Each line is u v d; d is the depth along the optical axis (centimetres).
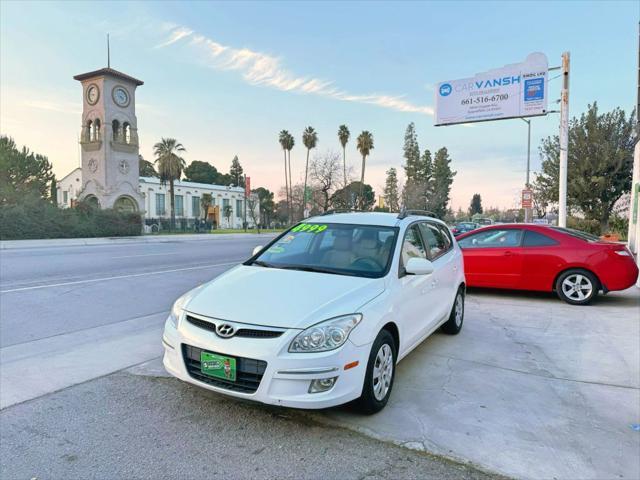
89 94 4384
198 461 280
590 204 2395
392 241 429
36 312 682
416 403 370
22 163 4800
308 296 338
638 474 276
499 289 934
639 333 588
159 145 5122
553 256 779
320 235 462
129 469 271
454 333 576
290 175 6462
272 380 296
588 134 2328
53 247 2069
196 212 7806
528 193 2016
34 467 273
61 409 350
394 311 370
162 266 1273
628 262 745
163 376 419
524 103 1864
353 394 313
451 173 7706
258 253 467
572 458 292
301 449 295
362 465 278
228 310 328
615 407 369
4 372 430
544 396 389
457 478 267
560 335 579
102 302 757
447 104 2048
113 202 4359
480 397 385
